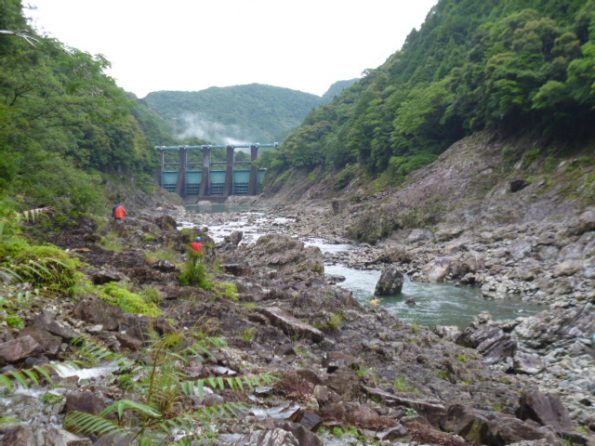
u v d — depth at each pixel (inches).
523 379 586.6
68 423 192.9
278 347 533.6
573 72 1827.0
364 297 1090.1
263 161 6683.1
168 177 6929.1
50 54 880.9
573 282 1045.2
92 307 410.3
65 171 1003.3
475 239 1642.5
